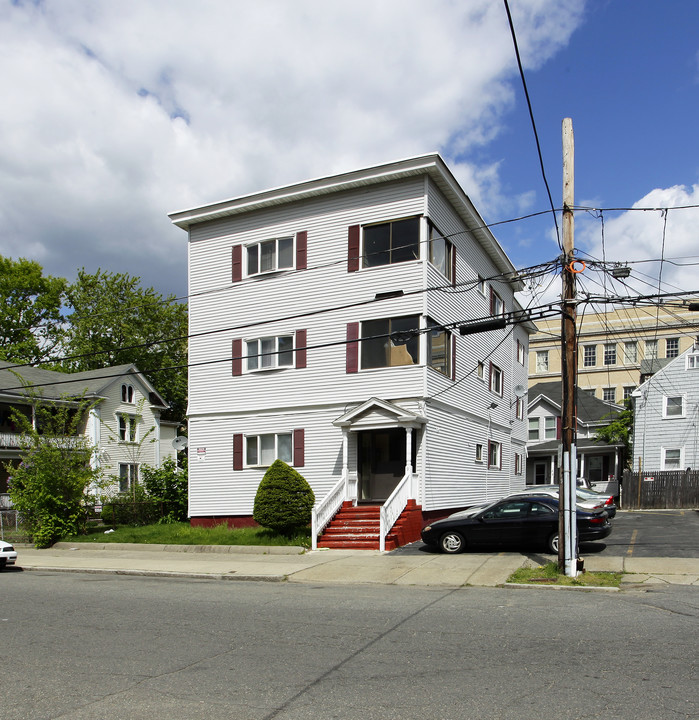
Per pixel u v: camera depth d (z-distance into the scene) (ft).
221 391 77.92
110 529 82.12
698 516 86.22
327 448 70.85
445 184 71.46
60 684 22.25
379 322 69.67
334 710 19.12
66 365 155.74
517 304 108.68
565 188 45.91
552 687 20.76
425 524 66.18
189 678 22.59
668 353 173.17
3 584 47.01
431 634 28.32
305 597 38.81
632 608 33.45
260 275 76.69
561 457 44.55
